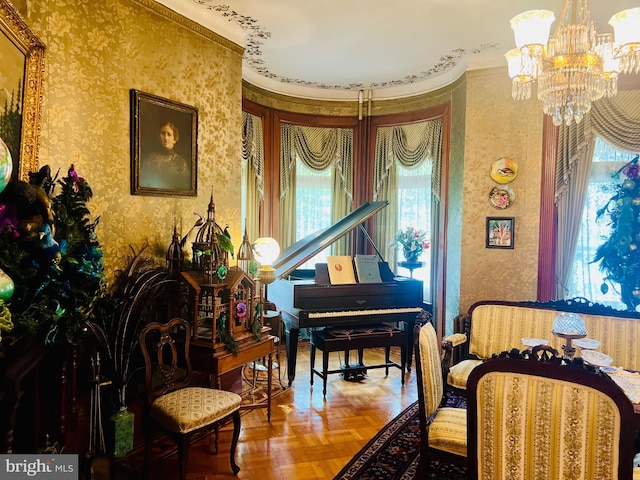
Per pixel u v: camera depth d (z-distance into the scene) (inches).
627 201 147.7
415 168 222.1
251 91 205.5
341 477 104.0
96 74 105.8
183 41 131.0
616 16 95.3
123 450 94.7
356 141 233.3
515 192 172.6
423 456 92.5
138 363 110.7
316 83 218.2
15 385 60.1
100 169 107.3
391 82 215.3
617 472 60.1
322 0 131.6
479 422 69.8
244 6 135.0
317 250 161.5
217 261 116.0
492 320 144.8
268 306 167.3
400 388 163.9
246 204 207.2
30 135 82.6
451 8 136.2
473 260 181.2
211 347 110.4
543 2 131.1
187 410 94.8
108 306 88.7
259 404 135.4
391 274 182.7
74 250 75.5
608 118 157.9
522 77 108.0
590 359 96.8
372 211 178.2
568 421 62.6
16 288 63.5
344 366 178.1
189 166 133.1
